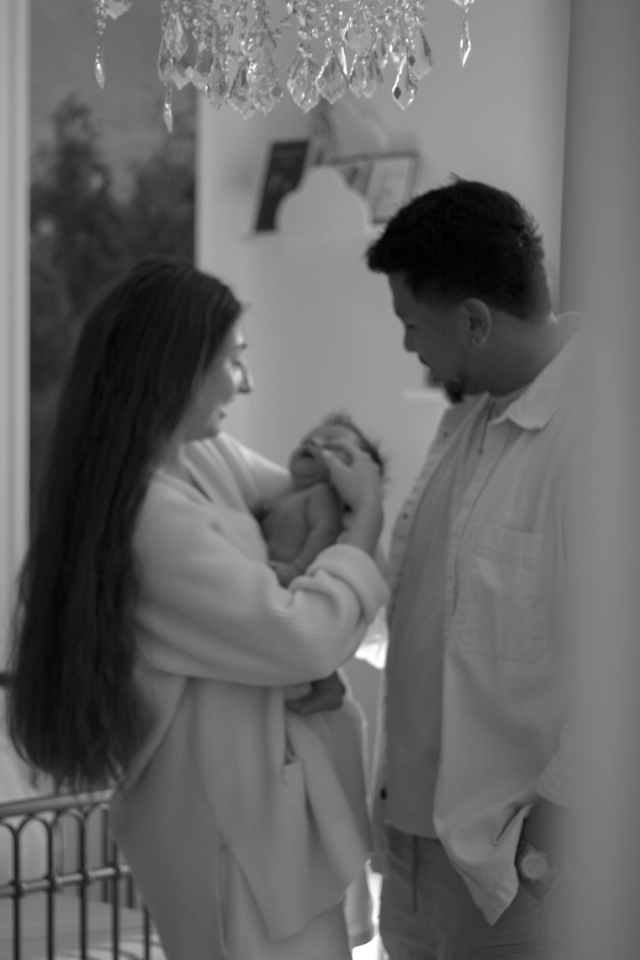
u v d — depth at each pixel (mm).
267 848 1806
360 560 1838
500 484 1725
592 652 674
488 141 4008
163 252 4574
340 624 1780
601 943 669
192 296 1859
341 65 1422
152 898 1935
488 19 3971
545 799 1558
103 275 4422
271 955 1822
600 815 672
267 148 4848
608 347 662
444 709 1709
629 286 655
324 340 4695
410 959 1935
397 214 1815
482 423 1898
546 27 3791
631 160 651
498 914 1629
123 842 1965
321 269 4699
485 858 1641
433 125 4215
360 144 4504
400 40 1412
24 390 4164
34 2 4207
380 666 2170
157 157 4539
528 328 1752
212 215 4703
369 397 4570
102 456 1805
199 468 2086
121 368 1836
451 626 1723
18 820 2811
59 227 4320
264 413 4867
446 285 1730
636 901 664
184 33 1388
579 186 678
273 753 1812
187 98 4586
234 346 1903
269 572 1797
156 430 1812
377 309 4547
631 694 664
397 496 4461
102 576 1771
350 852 1839
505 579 1671
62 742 1789
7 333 4125
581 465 682
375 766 2086
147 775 1891
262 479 2191
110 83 4406
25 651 1848
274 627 1738
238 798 1812
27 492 4199
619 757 666
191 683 1851
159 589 1783
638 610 662
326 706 1885
